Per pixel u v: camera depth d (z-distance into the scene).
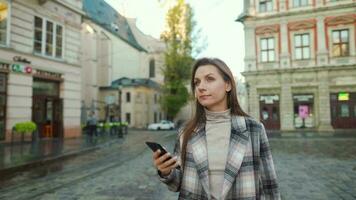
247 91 29.92
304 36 28.39
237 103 2.04
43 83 19.75
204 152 1.89
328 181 7.88
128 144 18.84
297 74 28.20
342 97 26.91
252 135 1.92
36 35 19.05
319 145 16.59
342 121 26.86
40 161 10.74
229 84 2.05
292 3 28.66
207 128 1.96
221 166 1.85
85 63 47.34
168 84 39.38
